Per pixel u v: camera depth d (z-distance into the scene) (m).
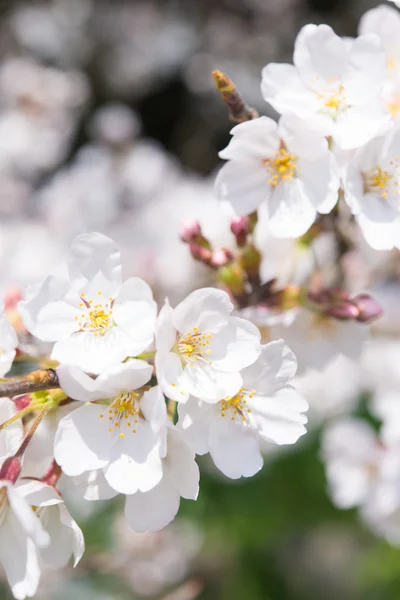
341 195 0.40
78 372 0.33
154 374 0.35
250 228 0.40
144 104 0.97
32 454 0.36
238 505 0.63
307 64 0.38
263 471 0.64
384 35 0.40
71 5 0.98
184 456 0.34
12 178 0.84
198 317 0.35
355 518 0.64
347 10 1.00
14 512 0.33
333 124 0.37
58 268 0.35
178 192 0.70
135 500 0.35
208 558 0.68
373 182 0.38
